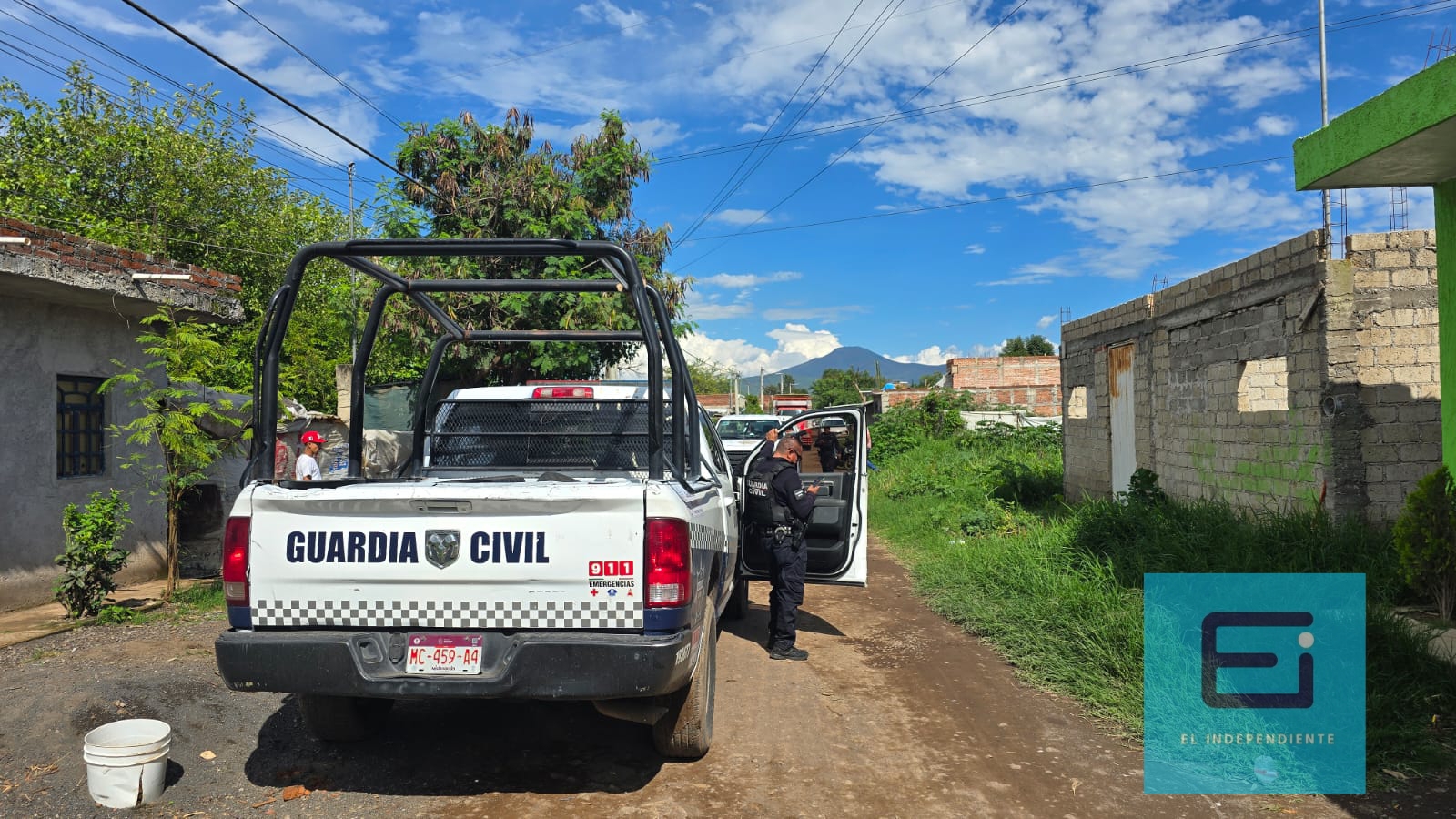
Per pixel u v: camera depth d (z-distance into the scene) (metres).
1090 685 5.41
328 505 3.67
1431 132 5.79
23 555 7.68
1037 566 8.00
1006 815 3.77
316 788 4.00
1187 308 10.58
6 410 7.57
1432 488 6.23
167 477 8.21
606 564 3.62
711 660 4.61
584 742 4.62
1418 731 4.49
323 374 18.25
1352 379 7.76
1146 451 11.85
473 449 5.52
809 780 4.15
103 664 5.59
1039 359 42.22
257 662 3.61
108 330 8.77
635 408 5.47
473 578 3.63
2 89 18.83
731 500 6.17
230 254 20.64
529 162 15.09
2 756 4.14
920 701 5.39
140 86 19.62
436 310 5.50
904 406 30.36
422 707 5.14
